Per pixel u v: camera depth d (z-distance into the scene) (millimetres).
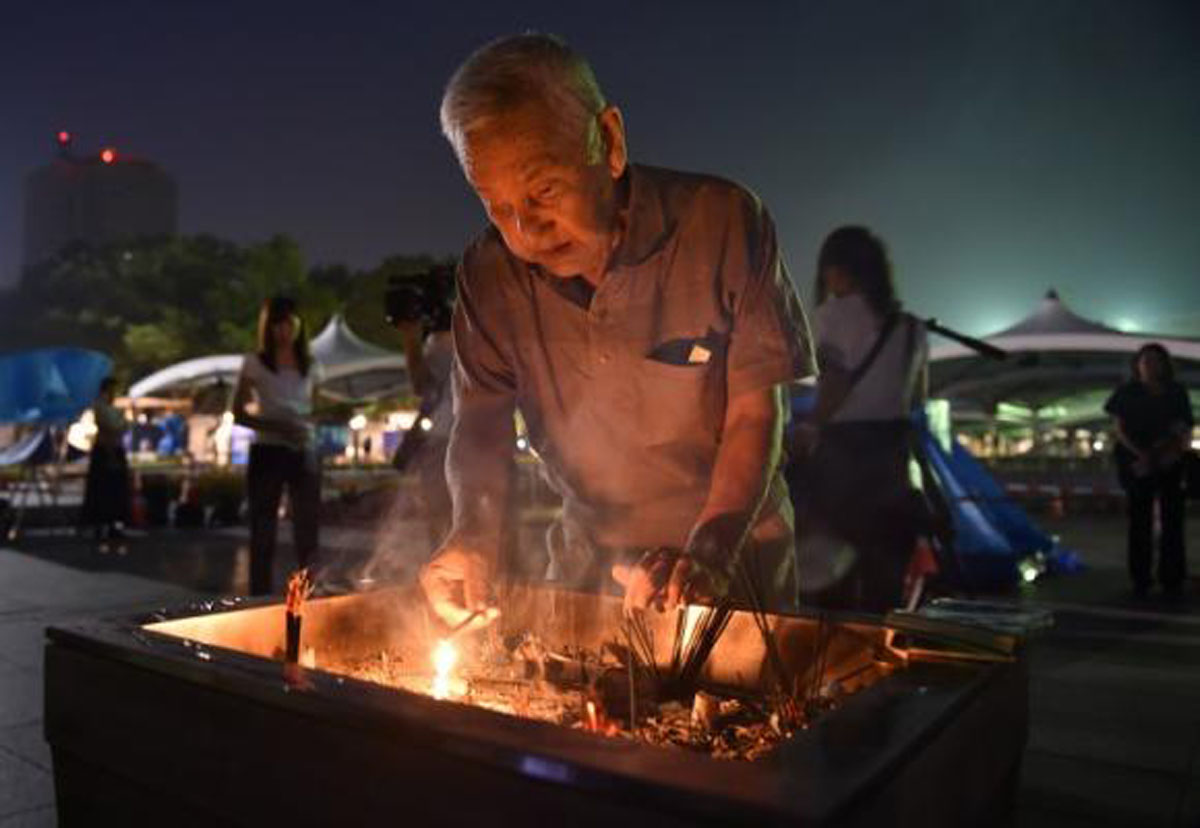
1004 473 16625
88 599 5516
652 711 1357
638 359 1646
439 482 4047
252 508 5066
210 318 41156
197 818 1059
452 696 1438
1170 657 4043
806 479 4047
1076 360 15461
